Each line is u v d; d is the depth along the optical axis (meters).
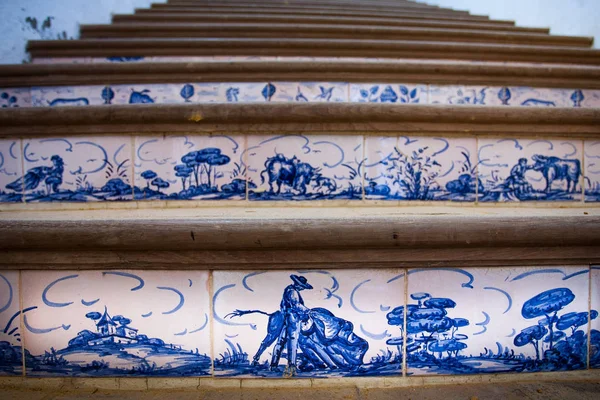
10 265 0.91
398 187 1.32
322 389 0.92
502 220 0.91
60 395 0.90
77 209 1.28
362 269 0.92
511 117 1.30
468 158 1.32
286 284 0.92
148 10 3.65
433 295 0.93
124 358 0.93
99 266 0.91
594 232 0.90
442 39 2.98
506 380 0.94
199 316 0.92
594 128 1.31
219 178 1.30
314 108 1.29
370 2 4.88
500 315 0.94
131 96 1.97
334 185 1.31
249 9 3.97
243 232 0.89
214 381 0.93
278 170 1.31
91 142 1.29
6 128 1.28
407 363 0.93
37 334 0.92
